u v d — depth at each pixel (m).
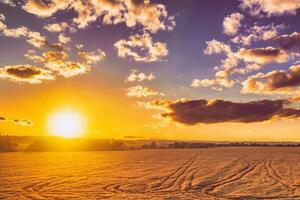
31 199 27.19
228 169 47.84
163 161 61.16
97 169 47.44
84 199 27.23
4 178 38.28
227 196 28.91
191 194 29.56
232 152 92.81
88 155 79.44
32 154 82.94
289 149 114.88
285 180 37.69
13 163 56.78
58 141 125.44
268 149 115.31
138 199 27.30
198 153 88.56
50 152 93.75
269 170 46.91
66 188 31.97
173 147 127.25
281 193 30.19
